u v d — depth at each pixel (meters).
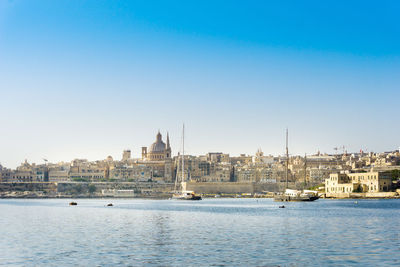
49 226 158.25
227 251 103.06
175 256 97.75
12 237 127.50
